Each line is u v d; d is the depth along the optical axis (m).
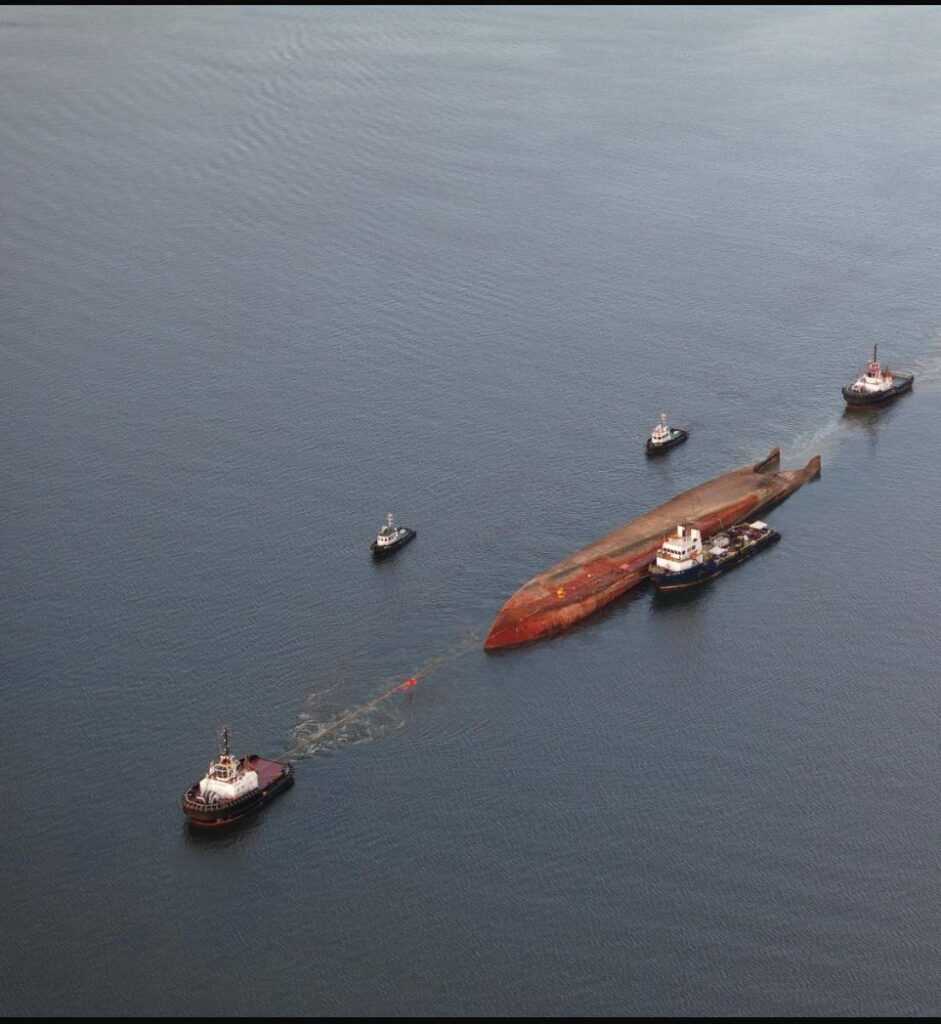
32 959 136.38
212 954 136.62
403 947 136.62
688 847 146.50
